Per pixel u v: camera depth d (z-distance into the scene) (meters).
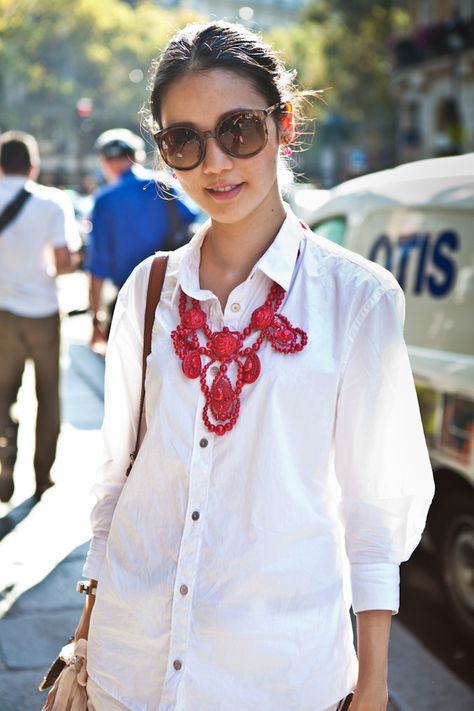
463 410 3.46
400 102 35.28
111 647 1.47
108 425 1.63
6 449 4.85
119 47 55.06
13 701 2.98
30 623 3.52
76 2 53.12
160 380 1.46
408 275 3.88
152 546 1.45
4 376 4.88
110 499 1.64
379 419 1.40
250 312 1.45
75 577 3.95
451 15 30.31
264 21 78.75
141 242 5.11
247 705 1.37
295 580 1.38
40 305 4.83
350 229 4.30
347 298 1.42
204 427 1.40
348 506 1.44
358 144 45.56
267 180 1.47
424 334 3.74
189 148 1.43
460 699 3.12
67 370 8.31
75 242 4.92
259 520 1.37
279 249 1.45
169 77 1.44
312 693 1.39
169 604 1.41
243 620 1.37
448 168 3.85
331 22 38.19
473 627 3.59
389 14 35.53
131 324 1.58
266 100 1.45
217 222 1.50
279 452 1.38
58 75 55.84
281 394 1.39
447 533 3.73
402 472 1.42
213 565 1.38
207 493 1.40
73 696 1.54
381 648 1.40
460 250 3.62
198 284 1.51
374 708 1.38
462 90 30.02
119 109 57.66
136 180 5.14
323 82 37.91
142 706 1.43
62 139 60.97
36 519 4.64
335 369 1.40
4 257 4.77
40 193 4.82
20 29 52.84
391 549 1.42
